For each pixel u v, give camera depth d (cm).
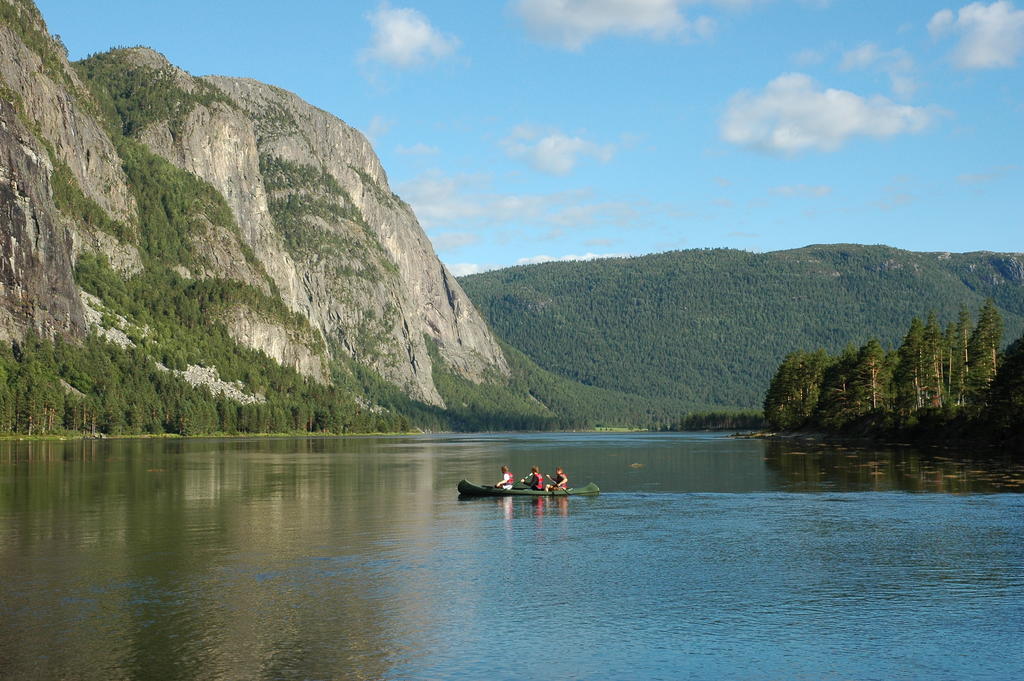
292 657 2689
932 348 15975
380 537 4850
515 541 4712
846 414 17888
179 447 17325
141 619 3091
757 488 7488
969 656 2716
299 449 17625
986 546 4459
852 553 4297
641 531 5059
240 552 4356
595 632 2945
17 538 4759
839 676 2552
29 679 2506
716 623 3058
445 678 2522
